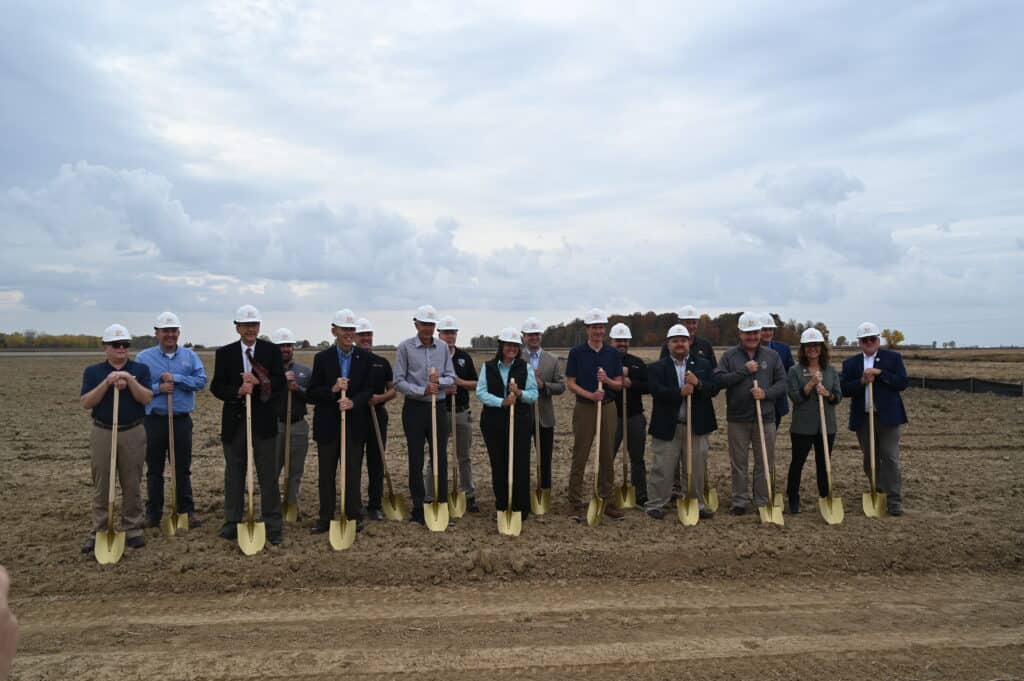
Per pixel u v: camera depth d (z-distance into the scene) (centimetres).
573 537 721
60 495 921
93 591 601
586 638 514
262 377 710
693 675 459
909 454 1212
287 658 484
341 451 734
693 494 774
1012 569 665
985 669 469
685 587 619
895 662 478
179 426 786
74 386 2706
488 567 640
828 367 819
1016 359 4703
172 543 704
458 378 855
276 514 714
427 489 872
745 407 805
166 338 777
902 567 662
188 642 510
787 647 501
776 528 748
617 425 869
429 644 505
